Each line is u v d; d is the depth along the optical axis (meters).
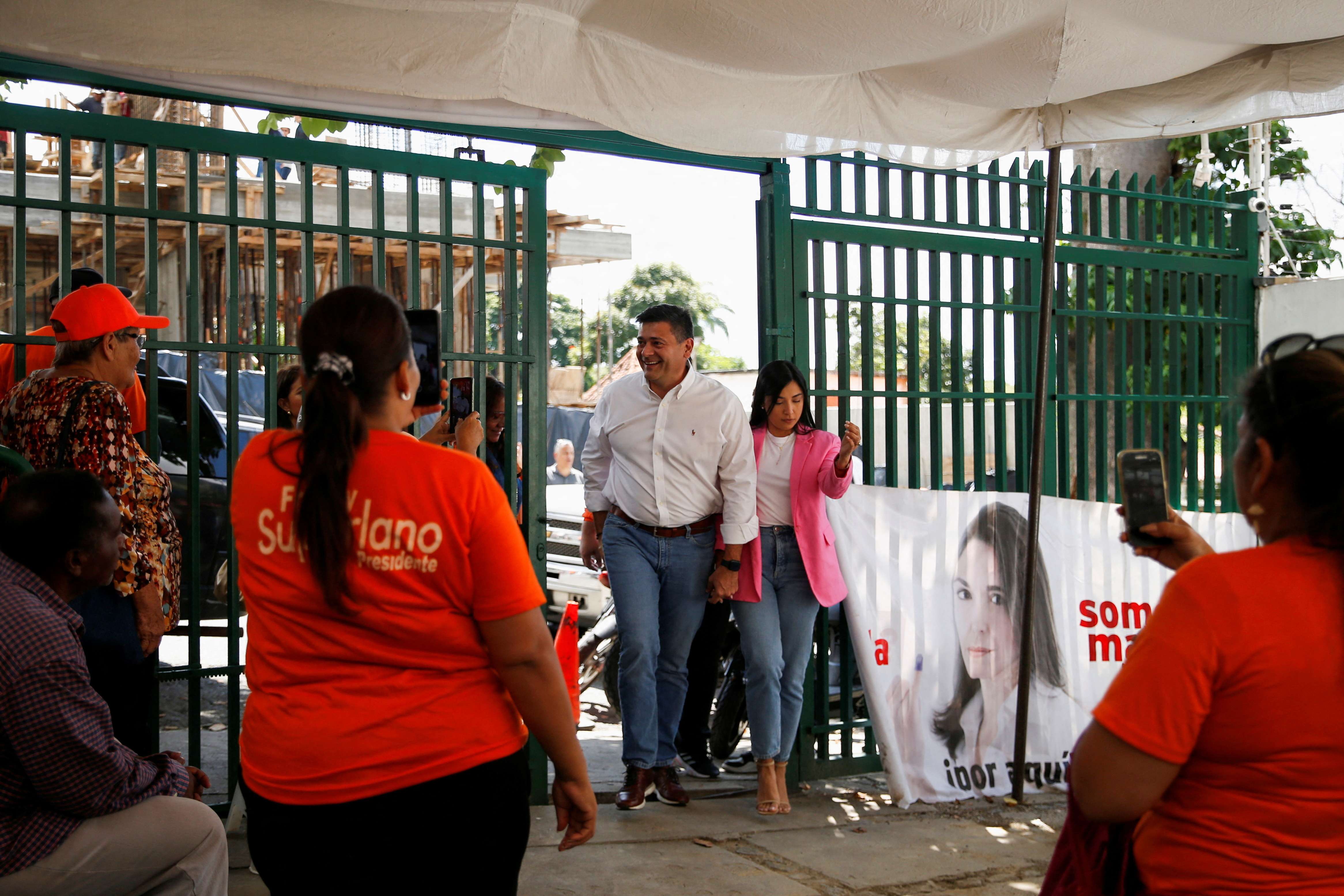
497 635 1.85
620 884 3.68
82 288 3.24
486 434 5.32
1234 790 1.45
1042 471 4.41
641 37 3.44
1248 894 1.44
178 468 6.69
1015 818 4.61
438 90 3.47
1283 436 1.45
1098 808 1.50
